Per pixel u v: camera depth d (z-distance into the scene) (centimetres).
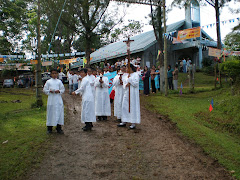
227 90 1112
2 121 729
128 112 678
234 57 1192
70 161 465
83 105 647
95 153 503
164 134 630
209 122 743
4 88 2291
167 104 997
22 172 409
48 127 621
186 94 1277
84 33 1603
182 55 2445
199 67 2444
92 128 688
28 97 1388
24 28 2433
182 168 444
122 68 704
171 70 1410
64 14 1486
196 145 547
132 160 473
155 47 2180
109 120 799
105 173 421
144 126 707
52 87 609
